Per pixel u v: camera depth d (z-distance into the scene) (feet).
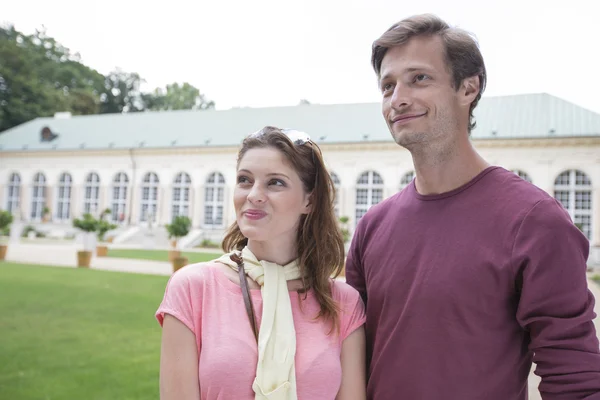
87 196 123.24
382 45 6.57
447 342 6.05
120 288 40.27
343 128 105.91
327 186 6.63
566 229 5.76
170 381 5.60
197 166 113.39
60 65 220.64
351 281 7.83
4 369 18.70
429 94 6.31
